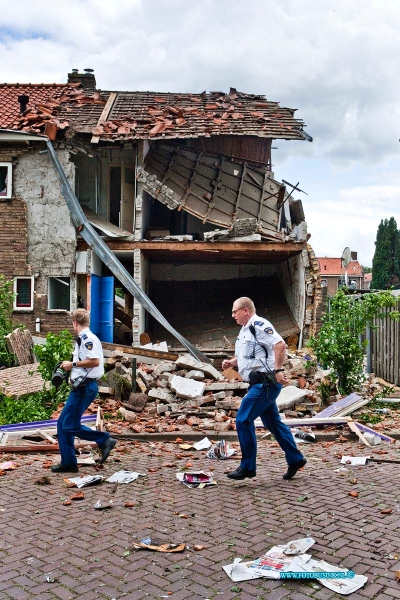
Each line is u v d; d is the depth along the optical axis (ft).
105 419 30.22
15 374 37.24
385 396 35.45
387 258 199.00
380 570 12.29
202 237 62.28
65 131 53.36
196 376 35.53
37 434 26.43
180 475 19.70
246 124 58.75
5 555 13.38
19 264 53.11
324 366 33.99
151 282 67.00
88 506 16.83
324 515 15.70
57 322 52.65
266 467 21.59
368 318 33.40
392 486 18.61
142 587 11.75
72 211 51.57
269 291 66.59
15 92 67.72
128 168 58.44
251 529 14.80
